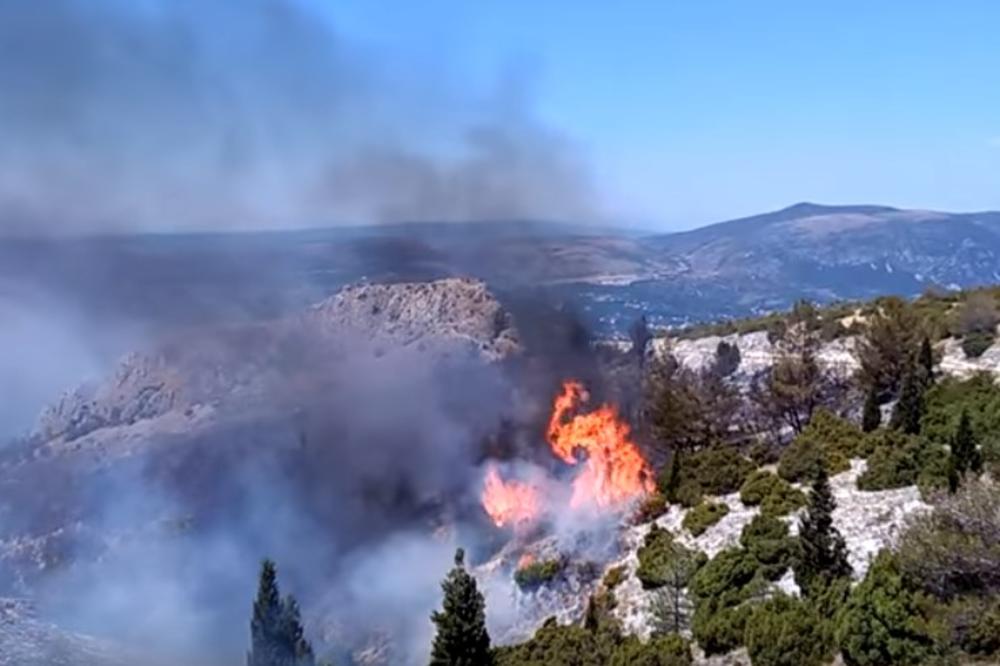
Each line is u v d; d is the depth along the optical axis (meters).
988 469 41.06
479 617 33.12
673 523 51.22
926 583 32.06
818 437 52.47
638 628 41.62
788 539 40.75
